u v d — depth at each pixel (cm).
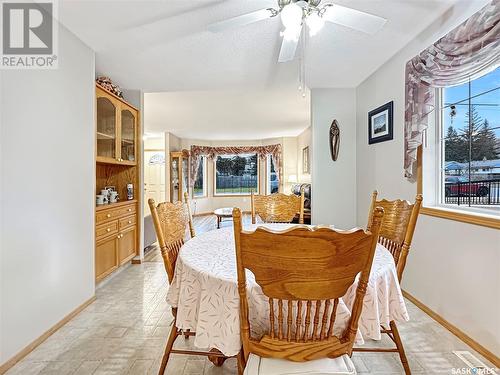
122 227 347
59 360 181
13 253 179
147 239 441
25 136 188
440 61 208
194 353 159
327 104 391
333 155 390
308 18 166
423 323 226
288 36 175
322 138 392
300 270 94
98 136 304
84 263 254
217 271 124
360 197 376
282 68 315
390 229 177
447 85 210
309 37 248
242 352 120
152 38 246
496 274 177
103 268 303
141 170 393
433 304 235
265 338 107
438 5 205
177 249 190
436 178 246
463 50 187
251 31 235
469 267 198
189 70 319
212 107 516
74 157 240
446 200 238
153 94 436
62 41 225
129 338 206
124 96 390
